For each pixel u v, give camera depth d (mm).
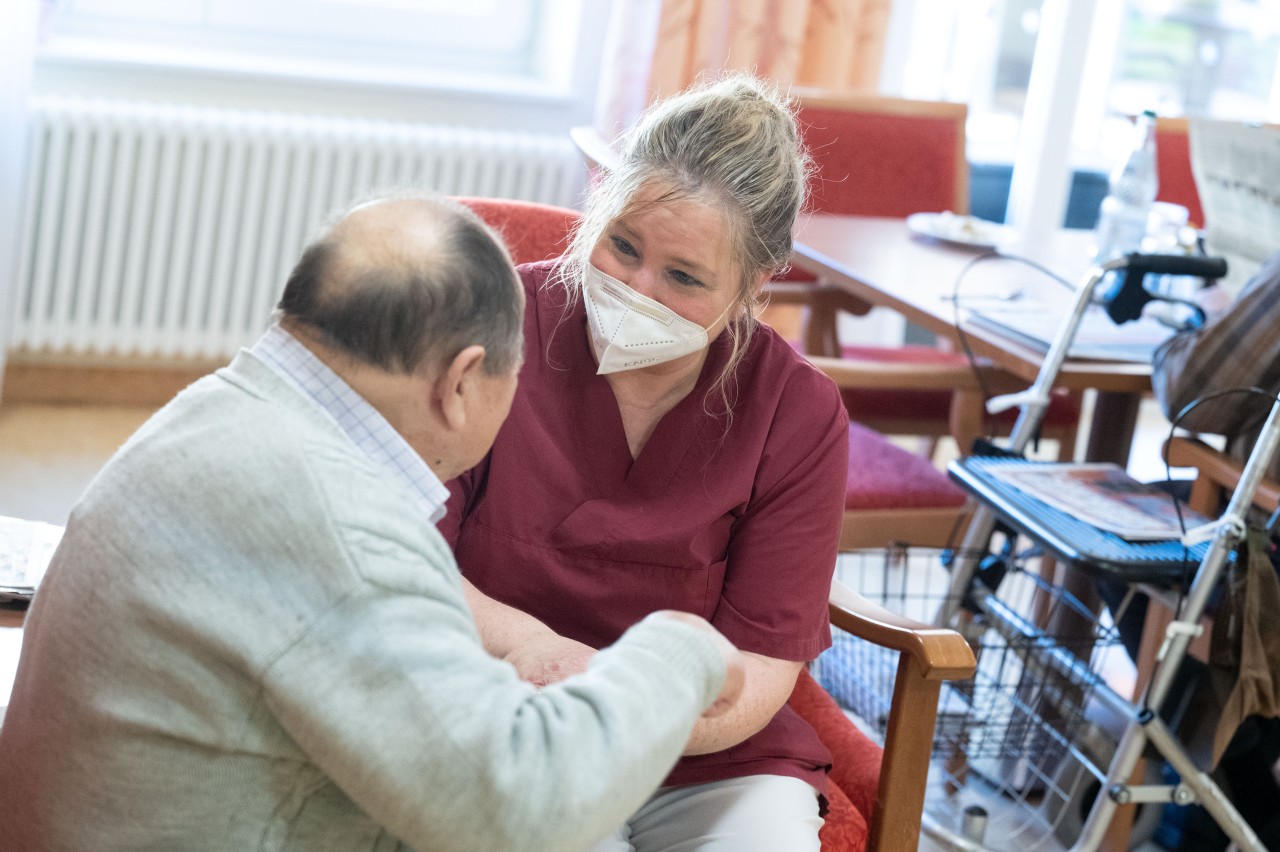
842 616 1592
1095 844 2045
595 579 1479
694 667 1051
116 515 970
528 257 1900
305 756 960
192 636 925
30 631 1047
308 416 997
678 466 1486
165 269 3535
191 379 3744
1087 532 1969
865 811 1618
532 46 4020
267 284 3578
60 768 977
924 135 3281
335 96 3635
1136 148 2781
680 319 1405
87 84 3416
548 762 939
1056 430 2986
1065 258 3012
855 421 2977
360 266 996
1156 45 4559
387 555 944
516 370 1085
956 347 2949
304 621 921
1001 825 2316
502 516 1466
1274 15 4633
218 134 3393
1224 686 1929
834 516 1514
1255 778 2227
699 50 3639
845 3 3768
